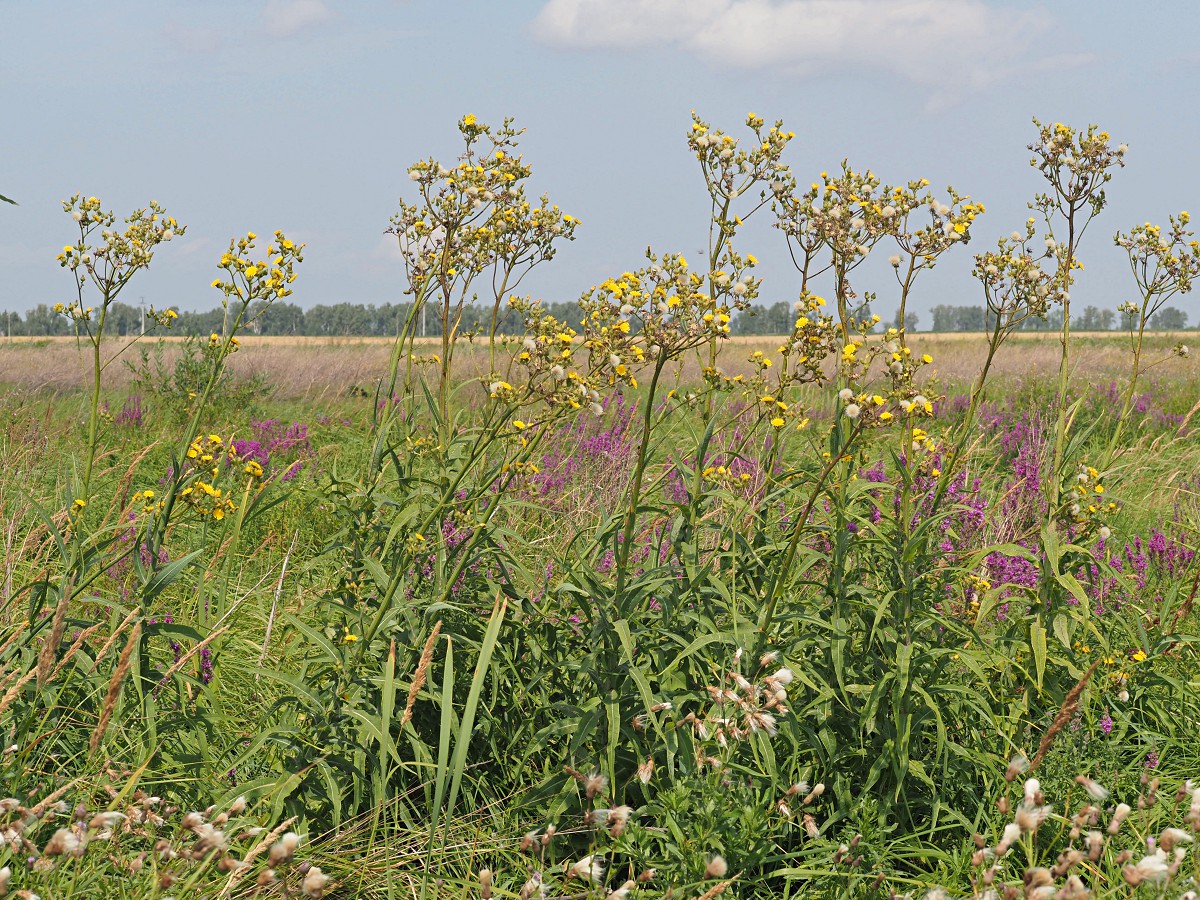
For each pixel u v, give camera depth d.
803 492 3.96
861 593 3.48
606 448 6.31
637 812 2.98
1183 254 4.04
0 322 68.88
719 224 3.66
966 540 4.96
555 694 3.58
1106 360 19.00
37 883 2.45
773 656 3.08
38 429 8.22
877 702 3.33
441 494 3.49
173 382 12.52
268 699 3.84
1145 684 3.95
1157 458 7.78
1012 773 2.41
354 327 104.56
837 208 3.48
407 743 3.41
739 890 2.87
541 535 5.32
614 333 3.15
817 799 3.34
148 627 3.18
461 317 3.98
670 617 3.32
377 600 3.46
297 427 8.96
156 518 3.32
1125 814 2.41
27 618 3.52
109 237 3.33
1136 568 5.14
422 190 3.94
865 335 3.25
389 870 2.79
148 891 2.48
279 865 2.27
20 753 2.94
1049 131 3.87
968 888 2.93
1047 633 3.82
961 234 3.39
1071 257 3.83
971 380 15.41
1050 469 4.11
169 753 3.26
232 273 3.30
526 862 3.01
